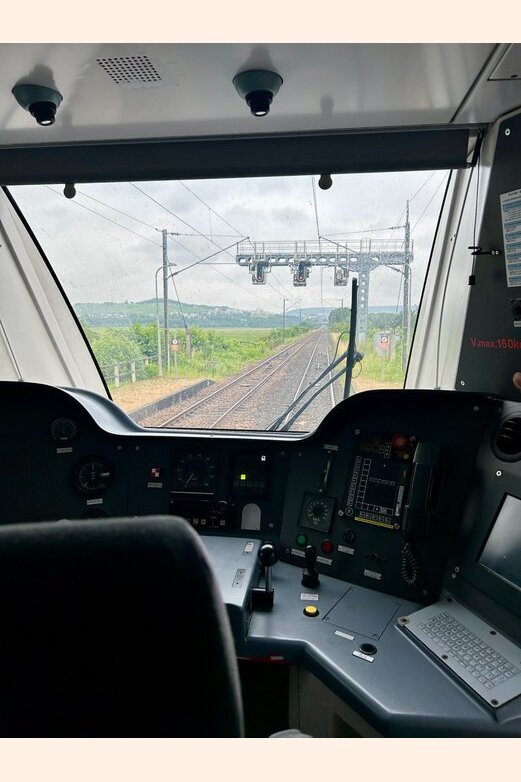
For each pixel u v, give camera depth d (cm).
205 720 57
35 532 54
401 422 177
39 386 214
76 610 54
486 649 127
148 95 157
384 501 173
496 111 167
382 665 129
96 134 188
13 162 201
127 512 205
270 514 195
